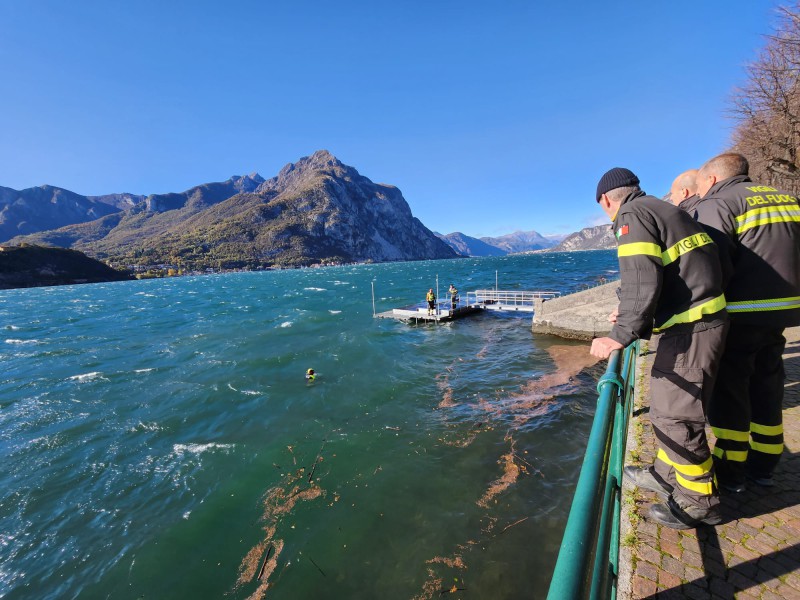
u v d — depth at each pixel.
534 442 9.09
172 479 9.48
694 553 2.22
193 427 12.36
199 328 31.84
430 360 17.31
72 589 6.65
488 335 21.27
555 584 0.86
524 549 6.11
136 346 25.89
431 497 7.60
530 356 16.22
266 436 11.19
